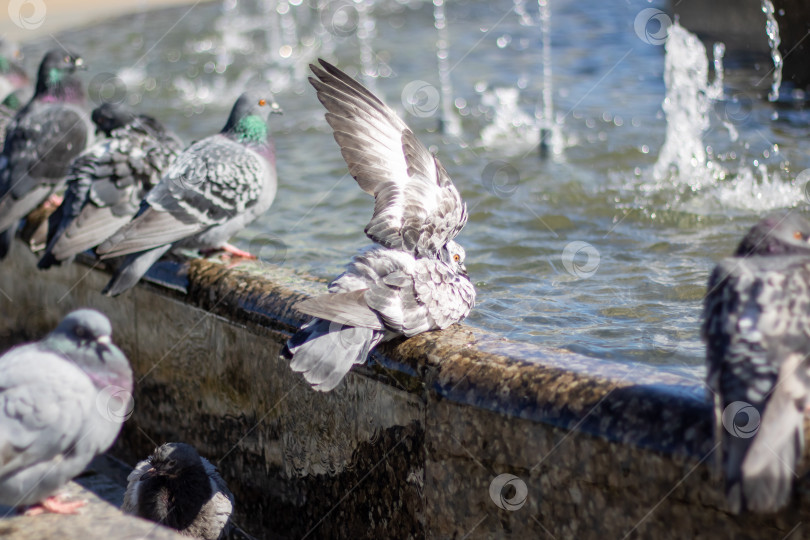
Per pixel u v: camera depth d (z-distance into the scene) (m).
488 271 4.58
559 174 6.21
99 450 2.96
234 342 3.78
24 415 2.76
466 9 13.63
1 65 7.41
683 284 4.23
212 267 4.03
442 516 2.96
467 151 7.01
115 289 4.06
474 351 2.92
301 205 5.90
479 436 2.80
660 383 2.54
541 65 9.82
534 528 2.72
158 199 4.14
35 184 5.11
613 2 12.74
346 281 3.02
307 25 13.32
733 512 2.30
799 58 7.57
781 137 6.54
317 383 2.86
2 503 2.91
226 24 13.45
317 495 3.50
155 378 4.30
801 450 2.15
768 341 2.22
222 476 3.99
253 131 4.47
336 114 3.39
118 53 11.79
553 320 3.79
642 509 2.47
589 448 2.55
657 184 5.87
